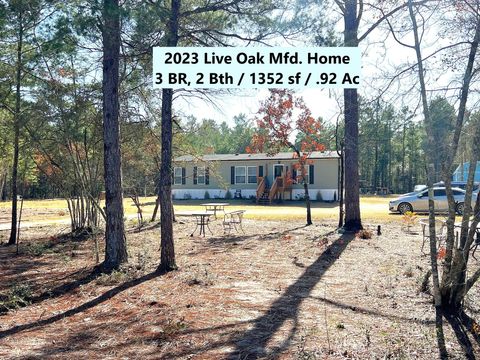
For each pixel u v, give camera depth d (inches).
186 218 752.3
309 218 625.9
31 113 420.8
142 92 462.0
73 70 425.7
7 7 310.8
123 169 630.5
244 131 2326.5
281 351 163.2
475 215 190.4
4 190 1734.7
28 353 172.4
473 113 203.6
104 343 180.1
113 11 276.2
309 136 683.4
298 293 244.7
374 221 653.9
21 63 420.5
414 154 2027.6
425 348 163.8
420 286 249.3
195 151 625.0
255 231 555.5
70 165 525.3
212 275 289.3
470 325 186.9
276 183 1110.4
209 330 187.6
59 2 302.7
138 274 305.7
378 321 194.9
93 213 541.6
